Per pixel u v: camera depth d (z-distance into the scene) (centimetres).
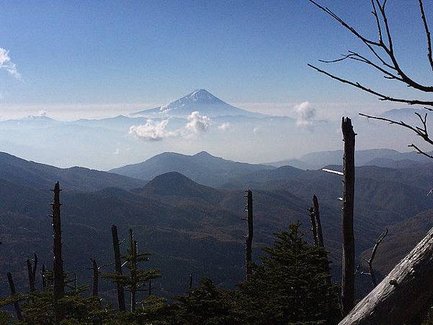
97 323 1417
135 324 1161
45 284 2712
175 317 1134
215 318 1070
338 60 205
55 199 2042
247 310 1170
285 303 1155
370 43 199
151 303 1298
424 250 200
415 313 202
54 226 2038
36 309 1755
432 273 195
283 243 1380
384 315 204
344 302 1145
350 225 1131
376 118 217
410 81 198
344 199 1138
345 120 1117
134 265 1446
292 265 1277
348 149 1116
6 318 1531
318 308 1162
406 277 201
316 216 2152
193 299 1143
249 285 1363
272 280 1270
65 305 1647
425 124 206
